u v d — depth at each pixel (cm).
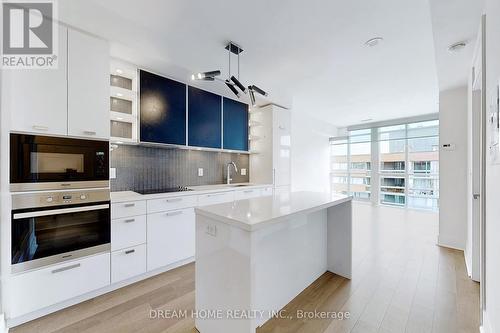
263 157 392
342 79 334
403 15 191
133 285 212
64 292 176
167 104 274
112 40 198
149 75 257
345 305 180
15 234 156
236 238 124
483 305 154
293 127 553
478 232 216
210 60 266
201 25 207
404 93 397
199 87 311
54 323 160
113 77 251
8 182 153
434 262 258
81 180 186
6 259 152
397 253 286
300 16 193
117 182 258
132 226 214
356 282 215
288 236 185
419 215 509
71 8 178
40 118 167
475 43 199
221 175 375
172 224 246
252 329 117
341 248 228
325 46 241
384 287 206
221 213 138
